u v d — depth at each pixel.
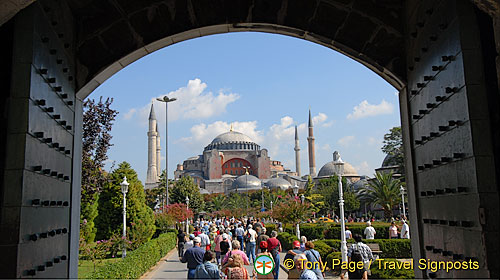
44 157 4.61
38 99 4.41
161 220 33.47
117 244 20.11
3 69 4.31
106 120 19.69
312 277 6.88
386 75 6.35
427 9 5.19
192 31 6.27
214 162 130.75
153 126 131.00
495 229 3.84
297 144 156.25
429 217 5.38
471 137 4.02
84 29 6.05
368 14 6.13
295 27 6.25
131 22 6.12
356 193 70.50
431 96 5.13
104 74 6.20
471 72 4.12
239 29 6.40
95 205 23.05
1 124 4.16
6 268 3.81
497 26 3.91
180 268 18.11
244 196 103.56
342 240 15.35
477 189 3.93
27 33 4.26
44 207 4.59
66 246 5.49
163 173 66.12
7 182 3.95
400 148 53.94
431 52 5.07
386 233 29.88
